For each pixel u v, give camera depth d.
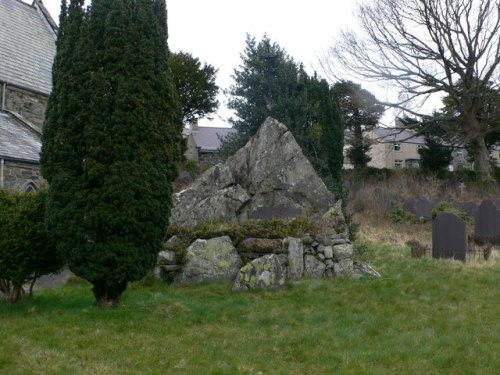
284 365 5.99
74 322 7.54
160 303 8.71
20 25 23.16
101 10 8.48
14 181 16.16
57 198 8.25
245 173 15.30
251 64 19.27
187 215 13.92
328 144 17.09
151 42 8.51
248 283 10.00
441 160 36.62
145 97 8.36
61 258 8.64
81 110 8.18
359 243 16.25
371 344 6.75
